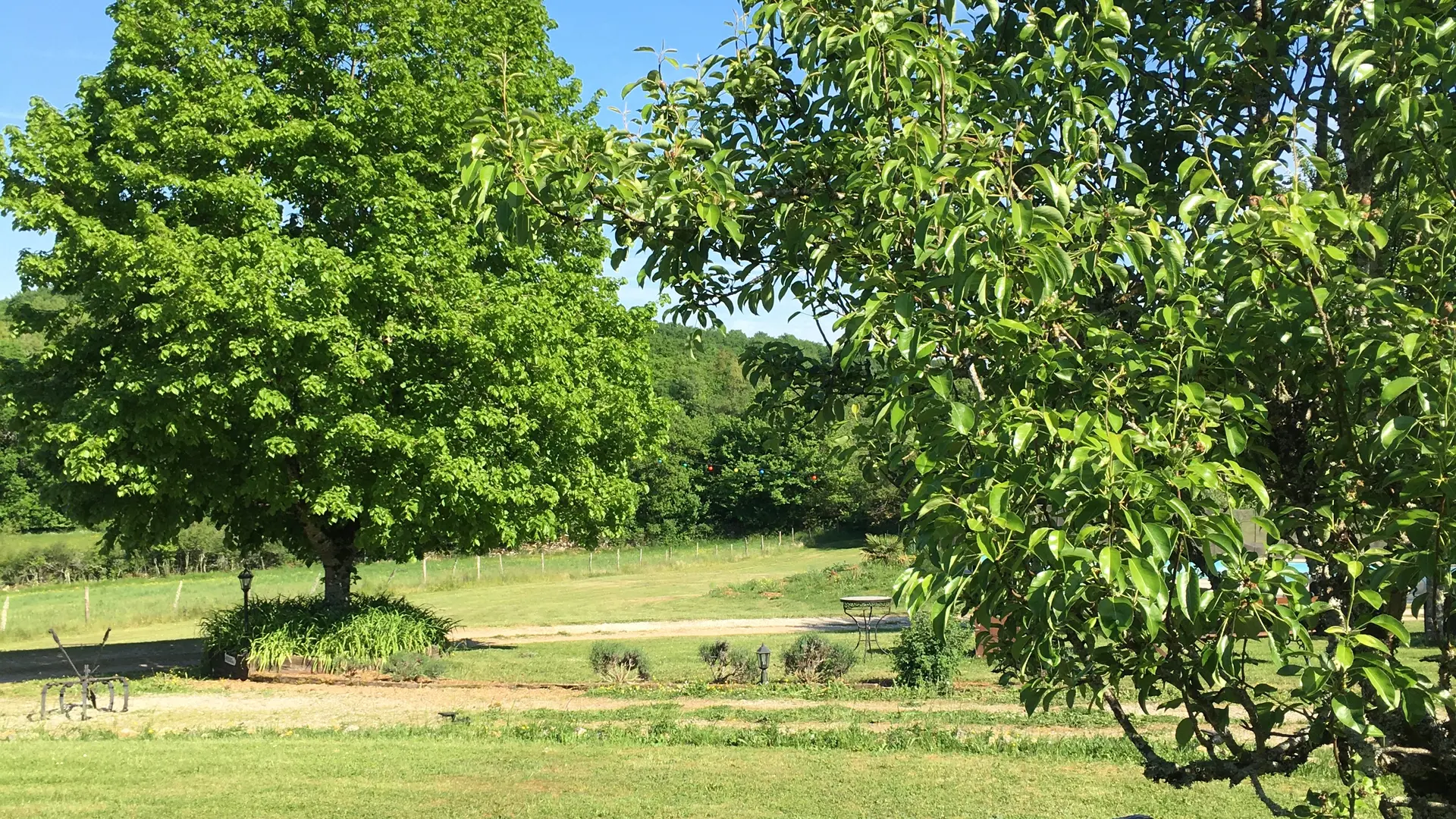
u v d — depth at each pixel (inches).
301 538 813.2
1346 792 133.7
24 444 711.7
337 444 629.9
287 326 597.6
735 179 141.4
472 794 363.6
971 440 104.0
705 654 668.1
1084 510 95.7
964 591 103.7
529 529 721.0
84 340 682.8
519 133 130.6
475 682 661.3
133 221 637.3
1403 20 111.4
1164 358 110.7
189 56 648.4
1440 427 97.9
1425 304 108.3
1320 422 124.8
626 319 834.8
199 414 623.8
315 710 568.4
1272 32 137.6
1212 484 96.3
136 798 357.7
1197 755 390.6
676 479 2637.8
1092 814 326.6
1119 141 145.2
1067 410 106.2
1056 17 135.6
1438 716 151.1
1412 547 106.3
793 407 163.8
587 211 140.9
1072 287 113.1
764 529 2632.9
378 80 681.6
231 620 741.3
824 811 335.9
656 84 152.5
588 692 612.4
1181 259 109.7
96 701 598.5
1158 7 139.6
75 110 674.8
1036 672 126.0
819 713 524.1
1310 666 97.7
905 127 118.3
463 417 663.8
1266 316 108.6
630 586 1631.4
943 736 446.0
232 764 414.3
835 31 122.0
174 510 737.6
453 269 669.9
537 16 794.8
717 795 359.9
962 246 102.7
